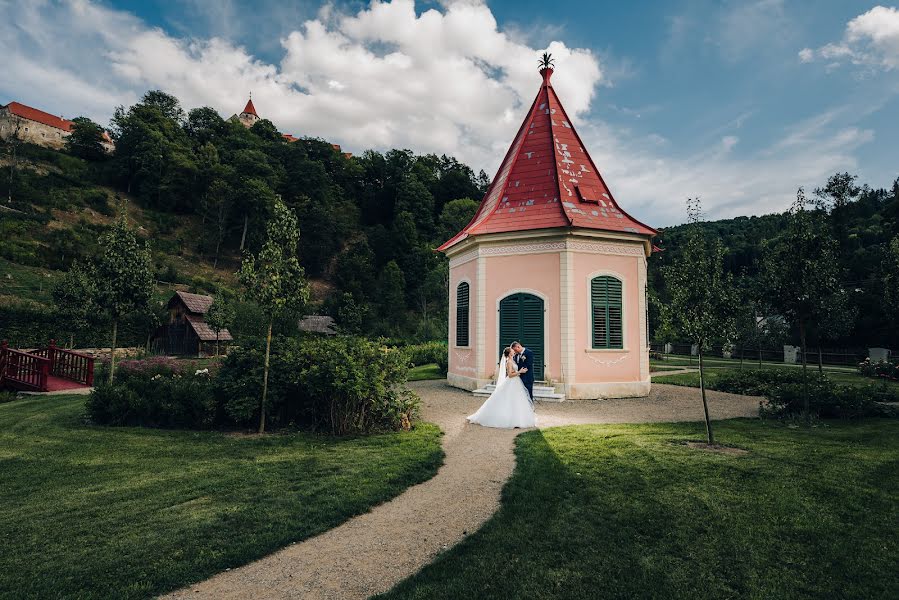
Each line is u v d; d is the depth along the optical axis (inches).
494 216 633.6
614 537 176.4
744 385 625.6
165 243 2878.9
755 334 1019.9
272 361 382.3
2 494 220.8
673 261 350.3
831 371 971.3
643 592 141.3
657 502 208.1
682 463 265.4
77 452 295.6
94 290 486.3
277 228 364.2
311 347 390.9
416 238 3213.6
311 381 353.1
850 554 164.2
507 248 601.3
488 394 567.2
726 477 241.0
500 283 600.7
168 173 3245.6
